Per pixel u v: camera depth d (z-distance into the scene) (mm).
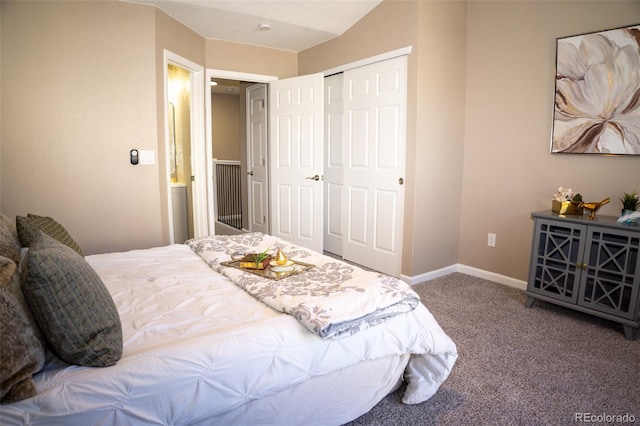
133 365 1221
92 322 1217
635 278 2426
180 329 1447
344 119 4125
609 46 2797
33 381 1116
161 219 3432
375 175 3836
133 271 2096
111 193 3164
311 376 1493
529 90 3303
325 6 3561
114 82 3094
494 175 3594
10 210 2803
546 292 2893
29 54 2766
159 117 3363
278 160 4699
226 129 7520
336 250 4555
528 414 1783
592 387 1985
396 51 3461
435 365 1781
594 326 2684
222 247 2488
